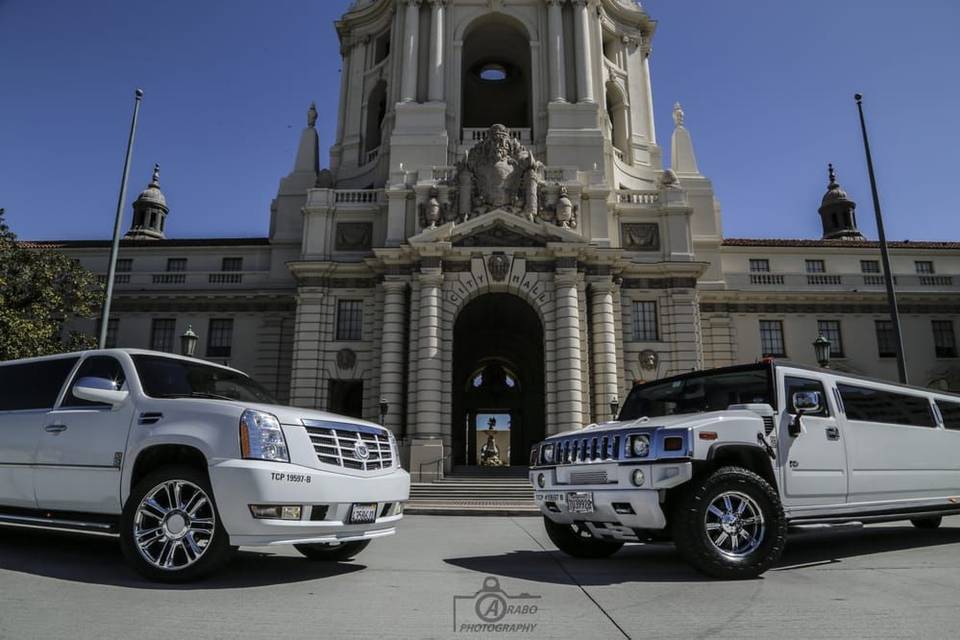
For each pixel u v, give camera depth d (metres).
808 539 11.02
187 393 8.23
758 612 5.62
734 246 40.00
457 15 40.44
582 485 8.17
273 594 6.23
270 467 6.73
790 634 4.93
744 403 8.82
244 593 6.24
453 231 32.03
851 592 6.43
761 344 37.69
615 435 7.99
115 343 38.34
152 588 6.37
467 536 12.64
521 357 42.53
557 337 31.08
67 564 7.57
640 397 10.36
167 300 38.75
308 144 42.72
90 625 4.98
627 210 35.78
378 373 33.12
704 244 39.03
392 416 31.09
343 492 7.15
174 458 7.50
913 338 38.16
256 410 7.11
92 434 7.83
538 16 40.41
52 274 29.34
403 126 36.91
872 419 9.52
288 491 6.75
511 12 40.47
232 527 6.58
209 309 38.88
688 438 7.36
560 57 38.81
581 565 8.35
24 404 8.67
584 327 31.70
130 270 40.78
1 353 24.88
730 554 7.22
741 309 38.00
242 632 4.89
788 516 8.27
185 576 6.64
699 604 5.93
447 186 33.41
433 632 5.00
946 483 10.05
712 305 37.91
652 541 8.12
